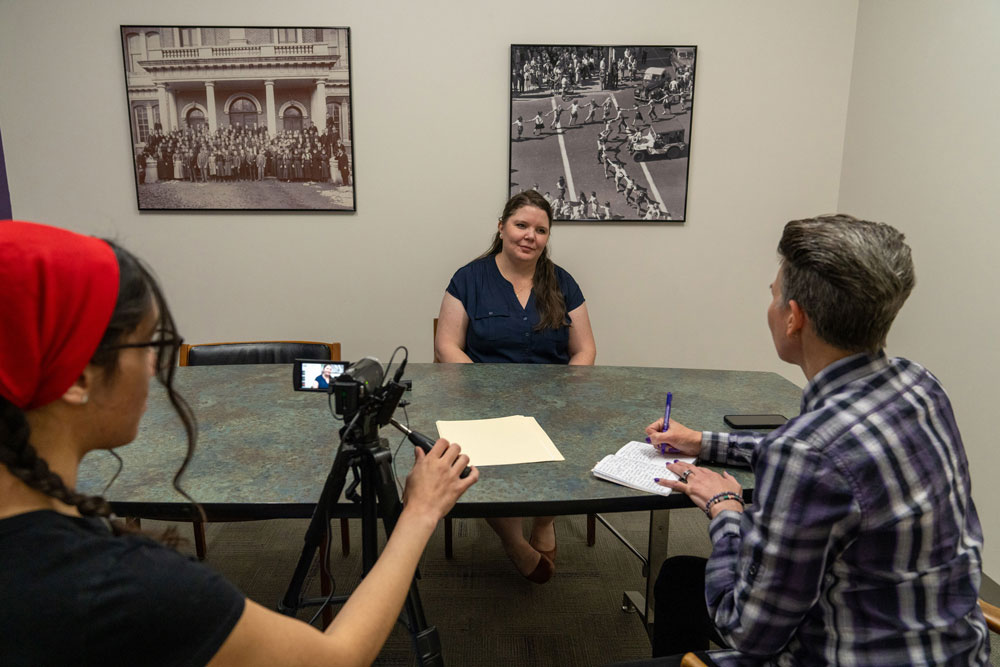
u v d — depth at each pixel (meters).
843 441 0.82
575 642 1.88
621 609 2.04
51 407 0.55
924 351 2.53
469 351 2.51
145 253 3.12
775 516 0.83
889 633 0.83
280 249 3.15
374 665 1.77
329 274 3.19
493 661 1.80
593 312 3.26
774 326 1.01
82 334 0.52
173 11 2.91
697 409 1.74
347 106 3.02
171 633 0.53
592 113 3.05
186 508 1.17
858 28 3.00
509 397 1.82
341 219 3.14
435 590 2.12
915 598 0.83
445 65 3.01
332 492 1.10
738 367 3.34
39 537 0.51
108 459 1.36
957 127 2.34
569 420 1.64
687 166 3.12
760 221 3.19
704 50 3.03
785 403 1.80
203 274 3.16
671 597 1.36
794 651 0.91
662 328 3.28
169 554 0.56
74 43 2.92
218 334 3.22
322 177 3.08
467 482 0.94
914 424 0.86
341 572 2.18
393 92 3.02
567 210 3.15
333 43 2.96
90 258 0.53
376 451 1.08
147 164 3.04
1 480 0.52
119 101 2.98
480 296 2.47
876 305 0.85
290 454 1.40
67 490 0.54
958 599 0.86
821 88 3.07
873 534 0.81
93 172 3.04
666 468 1.32
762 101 3.08
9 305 0.47
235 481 1.27
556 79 3.02
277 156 3.06
